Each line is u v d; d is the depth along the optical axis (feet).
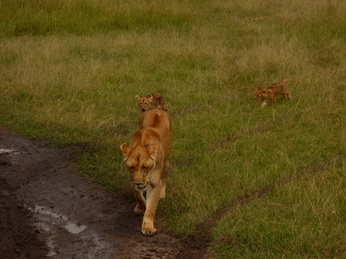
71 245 30.94
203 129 45.98
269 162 39.27
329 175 36.29
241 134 44.91
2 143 45.29
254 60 64.34
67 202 35.94
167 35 79.05
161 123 34.19
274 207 32.60
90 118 48.75
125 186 37.37
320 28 79.56
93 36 79.25
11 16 85.76
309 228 30.22
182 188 35.60
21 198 36.68
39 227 32.99
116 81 59.57
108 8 89.76
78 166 40.73
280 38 74.08
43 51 69.31
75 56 68.44
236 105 52.47
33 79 57.98
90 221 33.60
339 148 41.42
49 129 47.65
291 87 57.11
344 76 58.90
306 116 47.70
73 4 89.92
